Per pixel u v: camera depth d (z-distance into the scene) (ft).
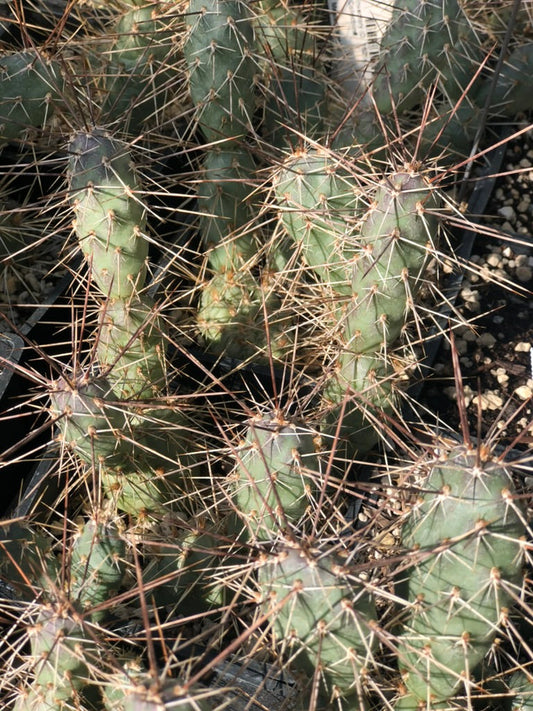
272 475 0.70
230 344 1.03
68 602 0.63
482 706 0.75
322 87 1.15
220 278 1.03
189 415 0.99
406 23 1.03
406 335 0.92
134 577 0.84
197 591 0.81
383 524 0.86
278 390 1.02
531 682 0.73
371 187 0.85
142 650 0.79
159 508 0.89
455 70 1.11
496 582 0.59
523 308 1.11
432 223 0.77
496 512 0.58
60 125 1.11
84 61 1.16
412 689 0.69
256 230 1.04
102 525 0.76
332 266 0.90
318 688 0.64
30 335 1.04
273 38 1.15
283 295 1.04
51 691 0.64
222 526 0.86
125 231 0.82
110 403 0.72
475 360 1.05
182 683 0.54
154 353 0.88
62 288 1.08
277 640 0.66
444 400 1.02
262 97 1.18
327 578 0.58
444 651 0.64
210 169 0.99
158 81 1.15
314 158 0.85
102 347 0.87
